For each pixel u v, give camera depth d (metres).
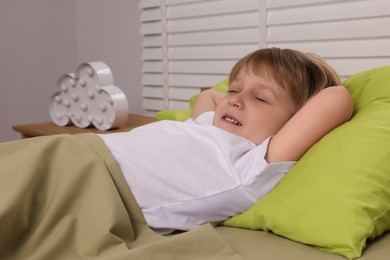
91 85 2.15
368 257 0.85
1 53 3.03
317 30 1.86
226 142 1.16
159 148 1.12
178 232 1.07
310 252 0.89
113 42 3.02
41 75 3.20
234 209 1.09
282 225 0.95
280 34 1.99
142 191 1.06
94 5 3.12
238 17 2.17
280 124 1.23
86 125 2.21
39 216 0.93
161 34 2.54
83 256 0.88
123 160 1.08
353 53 1.76
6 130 3.09
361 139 1.01
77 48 3.33
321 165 1.00
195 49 2.39
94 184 0.97
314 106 1.12
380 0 1.66
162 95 2.62
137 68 2.88
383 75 1.24
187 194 1.07
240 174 1.10
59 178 0.97
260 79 1.24
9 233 0.88
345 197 0.91
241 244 0.94
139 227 1.01
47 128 2.25
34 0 3.12
